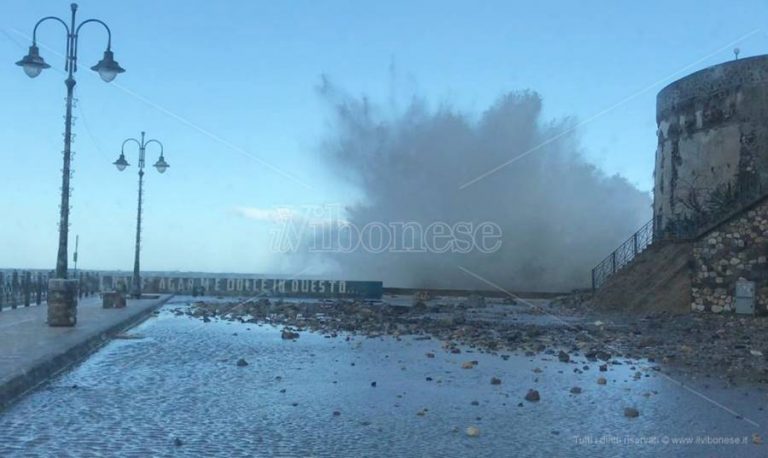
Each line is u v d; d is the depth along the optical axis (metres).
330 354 17.44
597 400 11.18
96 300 38.88
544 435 8.73
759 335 22.39
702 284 30.38
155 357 16.17
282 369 14.48
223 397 11.07
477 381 13.10
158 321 28.56
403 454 7.75
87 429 8.62
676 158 40.66
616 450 8.01
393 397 11.32
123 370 13.86
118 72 20.59
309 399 11.04
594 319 30.80
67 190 20.28
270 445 8.05
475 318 31.95
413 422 9.43
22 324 21.05
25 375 11.23
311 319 29.52
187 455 7.53
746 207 29.17
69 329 19.53
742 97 37.41
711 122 38.53
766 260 28.58
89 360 15.27
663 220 41.59
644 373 14.30
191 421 9.23
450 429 9.03
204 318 29.81
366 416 9.79
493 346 19.30
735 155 37.41
